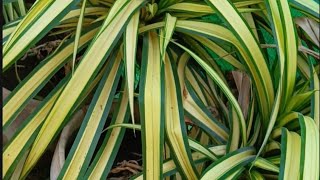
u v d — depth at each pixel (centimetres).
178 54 60
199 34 56
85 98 56
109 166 52
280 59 52
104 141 53
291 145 52
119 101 56
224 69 67
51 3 52
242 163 54
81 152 51
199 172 57
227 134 58
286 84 55
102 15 60
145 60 53
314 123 52
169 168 54
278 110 56
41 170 63
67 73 61
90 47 51
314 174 48
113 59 56
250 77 56
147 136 49
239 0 58
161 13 60
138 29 54
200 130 61
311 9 55
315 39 60
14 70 68
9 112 51
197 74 62
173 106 53
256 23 64
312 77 58
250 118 59
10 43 50
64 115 50
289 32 52
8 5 63
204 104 58
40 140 50
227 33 55
